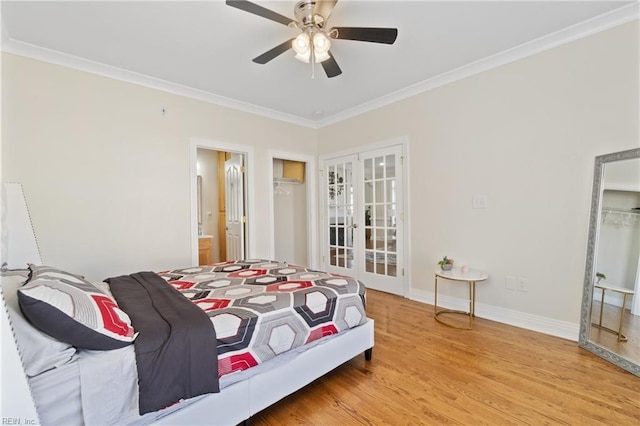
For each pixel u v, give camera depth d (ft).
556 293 8.23
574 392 5.67
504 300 9.23
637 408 5.20
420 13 6.95
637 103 6.94
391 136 12.33
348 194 14.37
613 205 7.16
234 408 4.58
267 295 5.78
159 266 10.50
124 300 5.29
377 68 9.74
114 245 9.60
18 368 3.01
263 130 13.66
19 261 7.20
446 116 10.52
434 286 11.07
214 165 17.57
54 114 8.59
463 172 10.12
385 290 12.78
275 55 7.15
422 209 11.34
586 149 7.67
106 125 9.47
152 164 10.39
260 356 4.77
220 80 10.47
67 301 3.59
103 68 9.28
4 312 2.98
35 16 6.83
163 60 9.01
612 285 7.09
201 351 4.14
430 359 7.00
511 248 9.06
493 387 5.87
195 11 6.74
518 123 8.83
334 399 5.58
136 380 3.71
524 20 7.28
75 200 8.93
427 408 5.29
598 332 7.23
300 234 17.03
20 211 7.36
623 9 6.88
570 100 7.89
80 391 3.42
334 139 14.87
